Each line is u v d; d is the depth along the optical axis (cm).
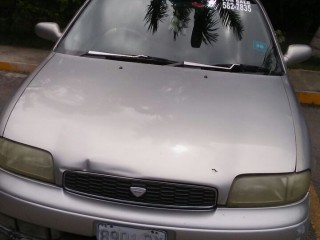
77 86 265
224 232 208
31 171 221
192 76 291
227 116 249
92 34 327
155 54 315
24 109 241
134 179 210
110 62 300
